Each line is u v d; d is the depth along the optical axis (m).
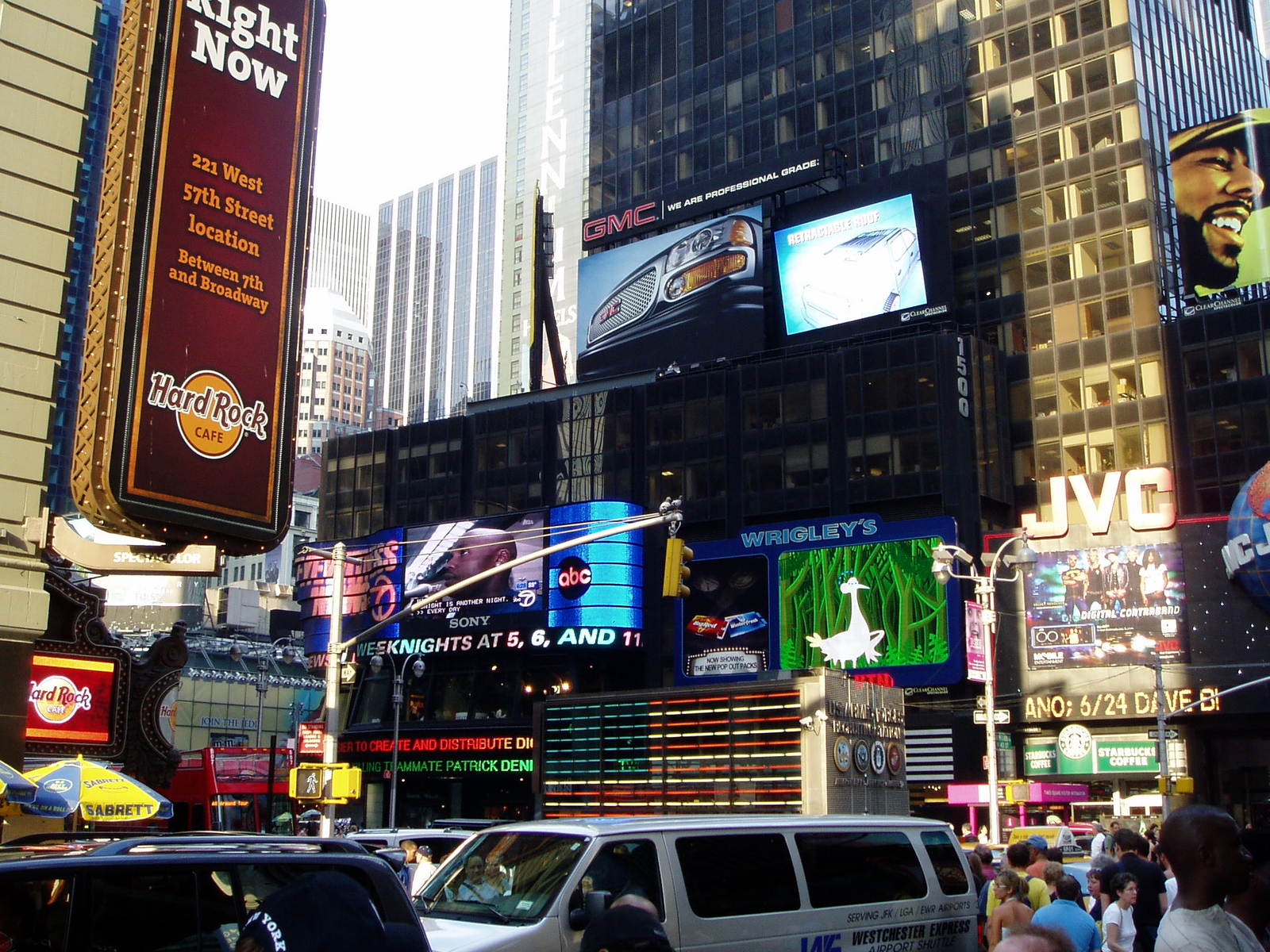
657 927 4.76
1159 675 46.12
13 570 20.72
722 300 81.44
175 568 21.97
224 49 23.45
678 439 80.06
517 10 126.06
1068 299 74.12
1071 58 77.31
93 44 23.00
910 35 84.44
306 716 91.62
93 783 20.44
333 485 95.88
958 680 64.56
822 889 13.20
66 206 22.09
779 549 72.12
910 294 74.38
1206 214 69.50
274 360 23.52
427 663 82.88
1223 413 67.56
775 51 91.62
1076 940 11.61
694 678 73.06
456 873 12.41
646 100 99.12
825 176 80.38
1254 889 6.57
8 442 20.88
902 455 71.31
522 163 121.06
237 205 23.23
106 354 21.03
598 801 32.38
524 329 116.69
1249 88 92.00
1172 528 63.75
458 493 88.75
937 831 15.05
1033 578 66.25
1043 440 73.19
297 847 8.66
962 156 80.19
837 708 28.75
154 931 7.39
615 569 75.25
